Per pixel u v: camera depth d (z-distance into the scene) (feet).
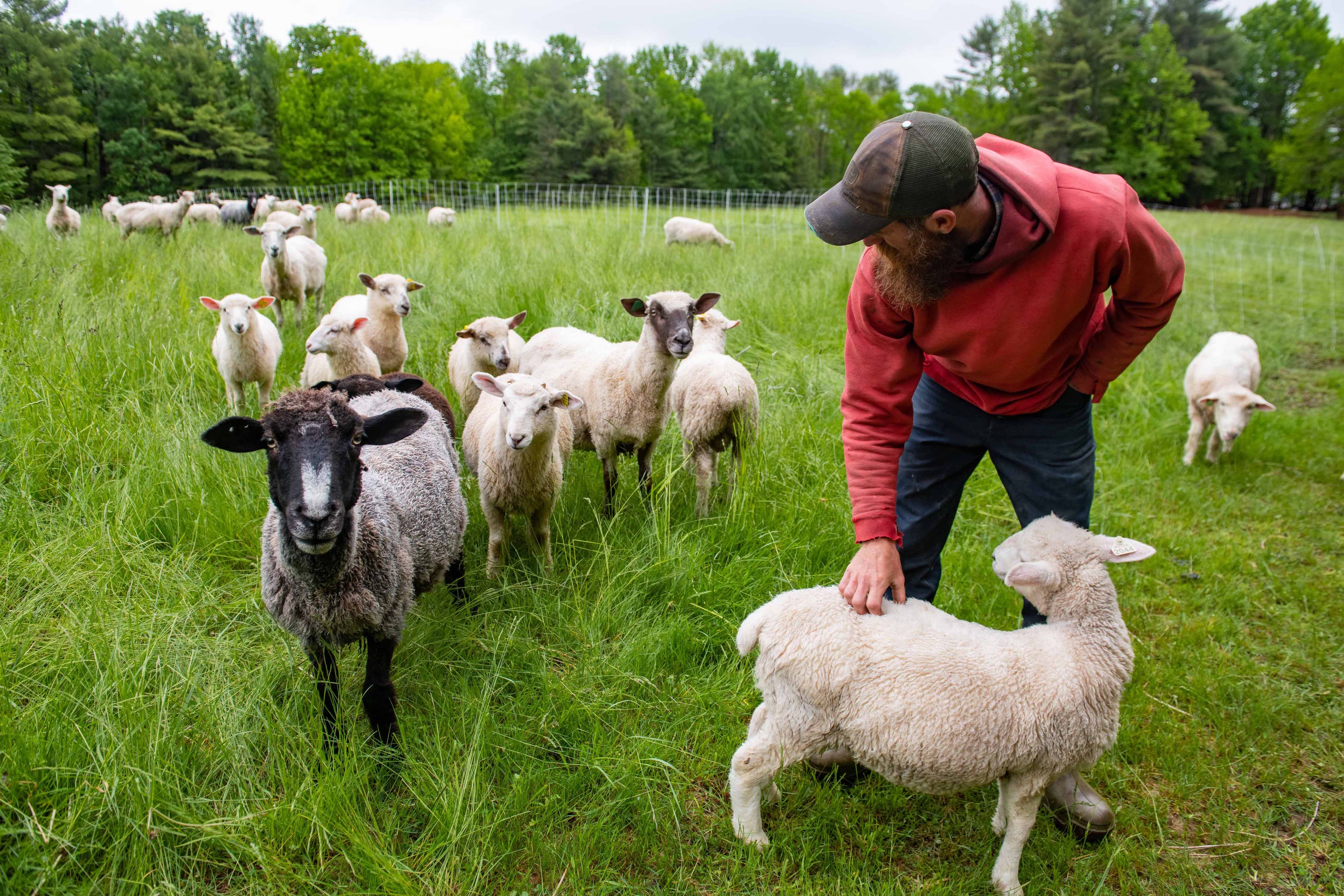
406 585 10.84
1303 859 9.50
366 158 180.14
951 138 6.79
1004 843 8.79
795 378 22.80
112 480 14.57
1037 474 9.68
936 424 9.94
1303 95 140.77
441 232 42.83
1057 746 8.38
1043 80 180.14
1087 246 7.47
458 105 217.15
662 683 11.55
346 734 9.89
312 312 33.12
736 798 8.98
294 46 235.61
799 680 8.48
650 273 32.35
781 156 251.60
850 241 7.29
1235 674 12.53
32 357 17.17
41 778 8.63
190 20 254.68
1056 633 8.84
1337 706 12.13
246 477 14.76
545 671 11.25
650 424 17.30
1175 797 10.32
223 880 8.52
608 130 208.85
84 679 10.07
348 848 8.56
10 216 48.11
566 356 20.29
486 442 14.62
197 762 9.39
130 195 142.72
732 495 16.19
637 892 8.58
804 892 8.51
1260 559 16.52
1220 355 23.59
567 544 14.98
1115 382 26.40
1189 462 22.09
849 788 10.13
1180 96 182.29
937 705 8.16
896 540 8.98
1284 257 66.13
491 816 8.96
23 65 124.67
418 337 25.80
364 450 12.03
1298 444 23.18
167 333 21.07
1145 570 15.87
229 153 166.71
